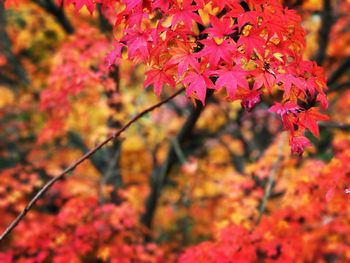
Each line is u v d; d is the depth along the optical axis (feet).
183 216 27.66
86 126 22.89
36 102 26.45
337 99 27.91
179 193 27.45
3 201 19.67
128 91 23.13
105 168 23.71
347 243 19.29
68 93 18.83
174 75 8.12
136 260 19.88
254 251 15.29
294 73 7.79
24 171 24.77
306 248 16.52
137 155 28.68
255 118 28.99
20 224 20.15
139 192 23.54
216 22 7.43
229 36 7.70
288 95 7.47
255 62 7.59
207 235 27.96
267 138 29.35
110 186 21.11
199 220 26.61
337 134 23.81
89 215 19.63
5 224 21.38
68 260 18.16
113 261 18.92
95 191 21.18
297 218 16.01
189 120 20.48
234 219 16.39
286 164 18.21
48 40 25.85
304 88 7.65
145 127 24.76
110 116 21.07
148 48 7.70
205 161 27.25
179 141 21.81
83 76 16.71
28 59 26.94
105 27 19.24
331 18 21.48
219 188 24.45
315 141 26.02
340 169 14.55
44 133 21.83
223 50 7.27
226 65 7.36
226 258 15.08
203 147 29.71
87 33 18.43
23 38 25.07
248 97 7.75
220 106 27.30
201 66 7.52
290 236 15.69
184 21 7.38
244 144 29.66
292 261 15.55
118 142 21.94
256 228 15.67
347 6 23.85
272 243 15.44
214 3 7.66
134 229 21.89
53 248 19.17
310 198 15.55
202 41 7.36
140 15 7.73
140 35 7.84
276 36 8.37
